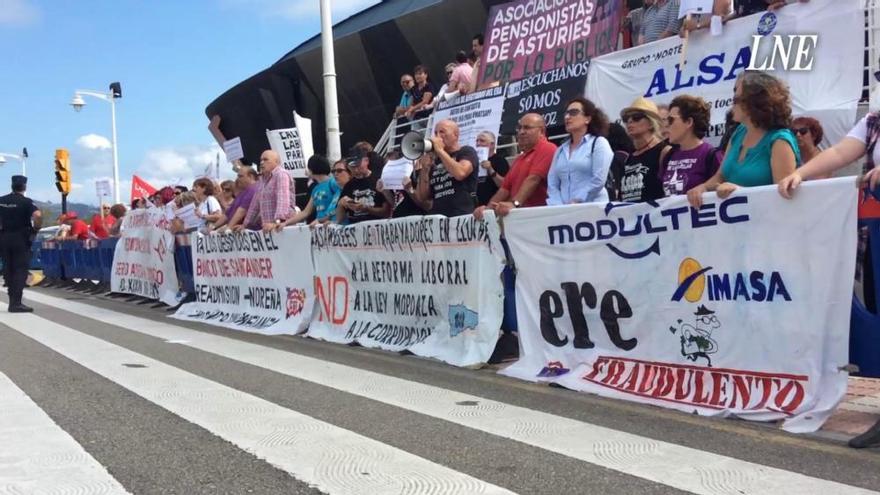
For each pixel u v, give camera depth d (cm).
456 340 604
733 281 416
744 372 412
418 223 635
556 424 404
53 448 367
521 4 944
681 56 709
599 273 489
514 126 925
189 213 1077
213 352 667
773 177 417
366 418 421
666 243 449
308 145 1262
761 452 346
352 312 730
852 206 368
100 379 539
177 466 339
